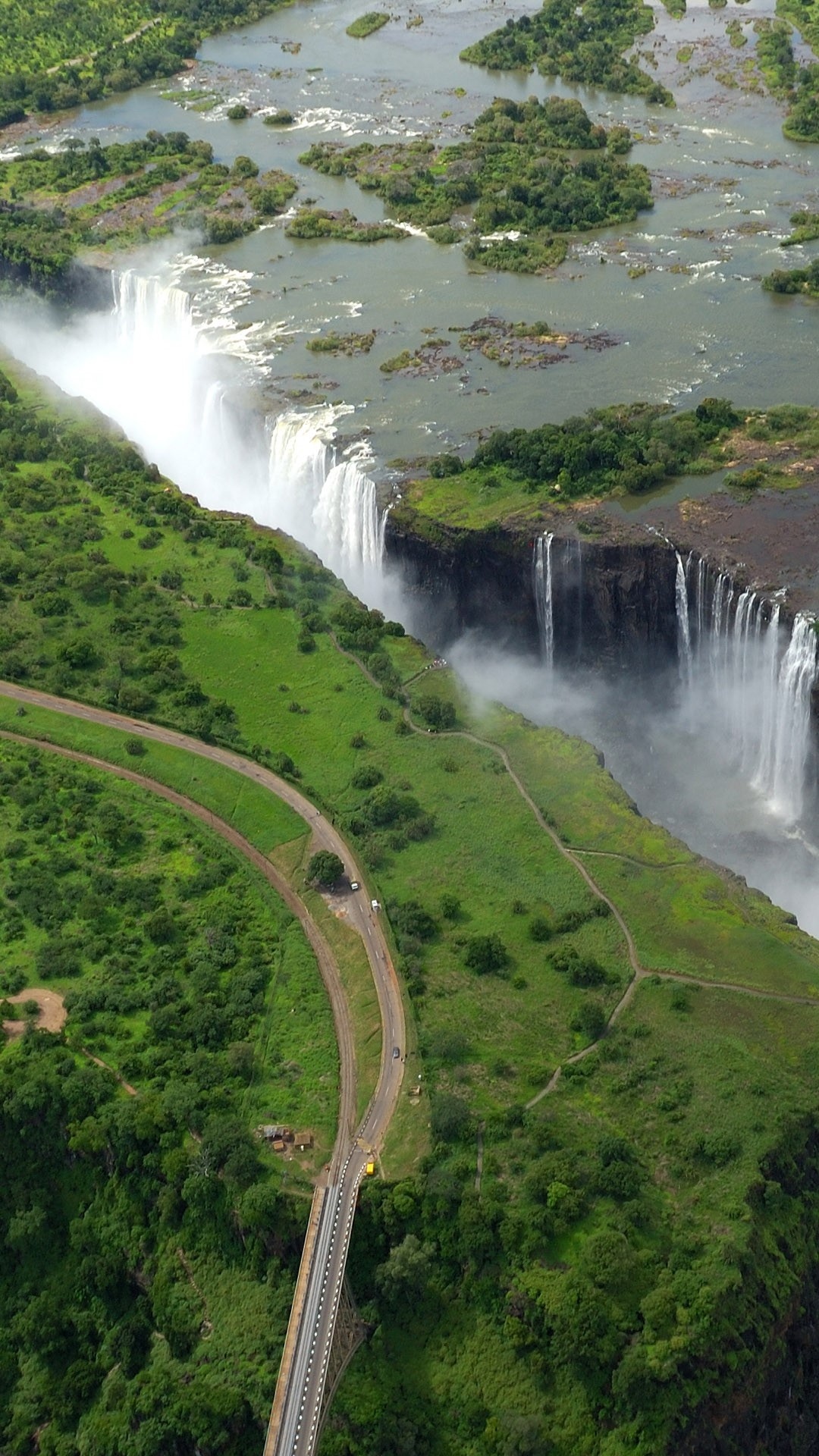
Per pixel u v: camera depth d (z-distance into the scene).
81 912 178.38
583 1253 133.50
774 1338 131.88
